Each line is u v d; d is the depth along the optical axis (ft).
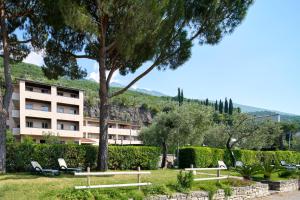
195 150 83.56
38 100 204.95
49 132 192.13
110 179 45.37
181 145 106.11
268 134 117.29
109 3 49.52
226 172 73.56
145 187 36.96
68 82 347.56
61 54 60.85
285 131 206.59
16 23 57.36
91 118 265.95
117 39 52.60
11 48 60.64
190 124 102.37
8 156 54.54
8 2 53.72
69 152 59.57
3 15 52.13
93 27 48.37
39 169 51.11
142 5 49.93
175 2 54.29
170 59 63.46
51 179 44.39
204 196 40.86
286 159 123.13
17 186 35.01
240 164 89.66
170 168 82.17
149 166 70.23
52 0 50.52
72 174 52.70
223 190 44.45
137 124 305.32
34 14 55.77
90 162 61.52
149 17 50.62
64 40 59.16
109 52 59.21
